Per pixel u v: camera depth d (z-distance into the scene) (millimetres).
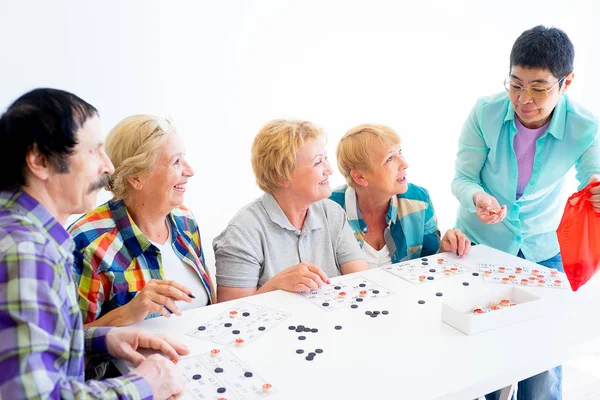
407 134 3803
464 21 3764
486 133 1991
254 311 1483
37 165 925
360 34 3465
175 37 2920
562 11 3912
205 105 3092
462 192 2045
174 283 1386
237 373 1188
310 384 1152
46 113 917
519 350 1302
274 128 1759
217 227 3250
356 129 1962
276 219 1782
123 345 1233
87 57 2713
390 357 1260
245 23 3100
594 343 1364
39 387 842
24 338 838
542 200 2041
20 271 849
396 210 2023
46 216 938
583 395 2416
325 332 1373
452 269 1787
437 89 3824
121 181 1512
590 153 1918
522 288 1631
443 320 1437
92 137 978
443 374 1197
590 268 1616
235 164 3262
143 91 2895
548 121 1898
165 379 1067
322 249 1876
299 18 3252
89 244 1461
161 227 1625
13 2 2500
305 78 3359
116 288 1480
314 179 1741
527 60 1710
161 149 1501
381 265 2043
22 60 2566
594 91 3945
